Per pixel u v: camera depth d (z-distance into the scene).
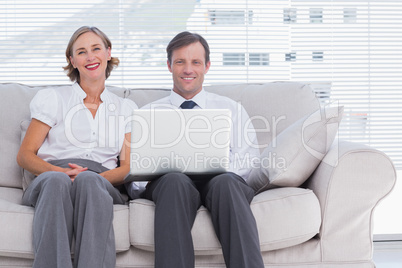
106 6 3.21
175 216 1.85
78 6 3.20
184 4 3.21
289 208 1.98
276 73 3.21
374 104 3.19
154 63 3.21
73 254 1.91
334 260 2.06
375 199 2.05
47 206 1.84
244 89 2.62
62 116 2.34
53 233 1.83
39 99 2.34
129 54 3.21
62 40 3.18
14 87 2.59
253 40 3.23
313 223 2.00
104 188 1.94
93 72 2.33
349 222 2.05
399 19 3.15
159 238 1.84
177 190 1.88
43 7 3.17
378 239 3.08
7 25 3.15
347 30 3.20
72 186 1.91
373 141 3.17
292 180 2.12
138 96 2.61
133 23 3.22
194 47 2.38
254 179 2.23
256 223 1.92
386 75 3.20
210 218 1.97
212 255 2.02
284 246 2.01
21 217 1.92
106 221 1.87
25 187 2.36
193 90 2.43
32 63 3.21
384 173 2.04
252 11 3.22
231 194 1.88
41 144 2.33
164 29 3.22
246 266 1.79
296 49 3.19
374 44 3.18
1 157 2.44
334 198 2.04
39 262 1.80
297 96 2.57
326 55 3.19
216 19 3.22
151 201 2.02
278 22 3.21
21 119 2.51
